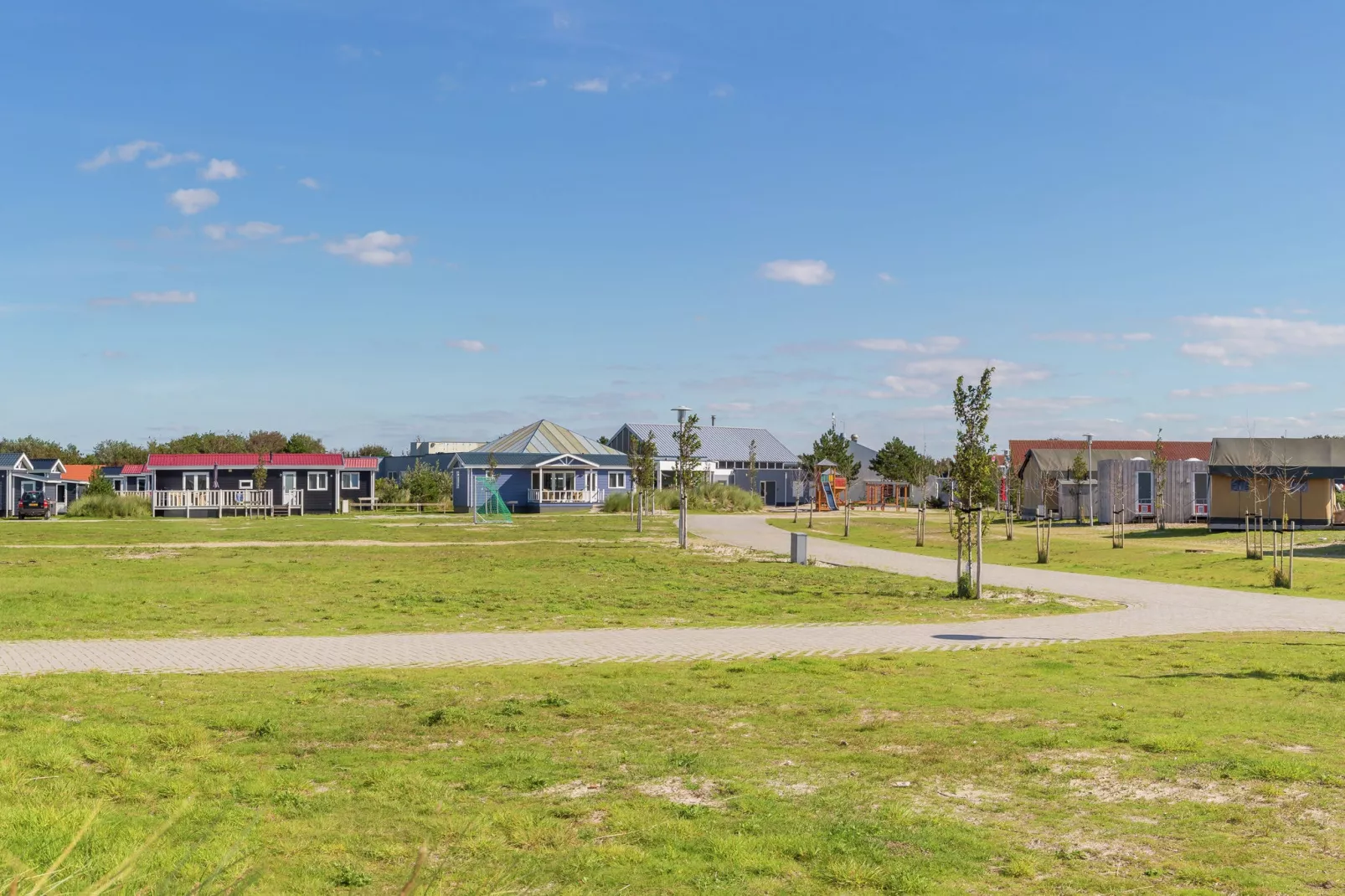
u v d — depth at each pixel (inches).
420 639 649.6
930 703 445.4
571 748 369.4
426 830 278.4
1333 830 276.8
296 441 4473.4
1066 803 303.0
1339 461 1752.0
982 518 917.8
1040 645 629.9
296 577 1012.5
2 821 263.3
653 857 258.4
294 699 451.5
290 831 274.8
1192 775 329.1
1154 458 2166.6
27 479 2738.7
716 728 401.4
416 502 3120.1
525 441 3245.6
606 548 1438.2
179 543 1508.4
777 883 241.8
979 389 925.8
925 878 242.5
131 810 289.3
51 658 565.0
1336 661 556.1
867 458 4293.8
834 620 758.5
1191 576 1101.7
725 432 4153.5
